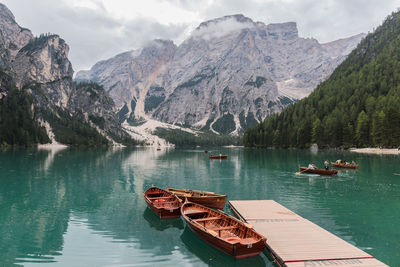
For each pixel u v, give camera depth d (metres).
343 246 18.31
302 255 16.83
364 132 142.75
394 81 181.75
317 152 138.88
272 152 149.38
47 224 25.28
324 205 31.83
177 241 21.14
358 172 61.06
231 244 17.14
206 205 29.98
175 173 63.31
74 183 48.41
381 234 21.98
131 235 22.45
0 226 24.66
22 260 17.75
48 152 146.88
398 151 121.62
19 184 46.91
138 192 40.56
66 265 17.09
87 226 24.67
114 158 114.00
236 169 70.75
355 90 186.62
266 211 27.17
